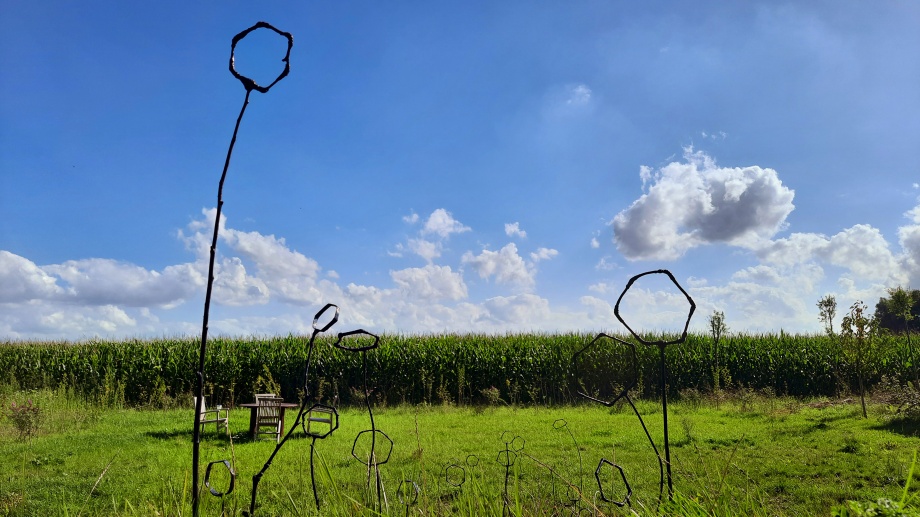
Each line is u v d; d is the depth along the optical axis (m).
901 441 10.09
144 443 10.88
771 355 20.88
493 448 9.92
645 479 7.18
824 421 12.78
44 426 12.87
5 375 19.64
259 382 19.22
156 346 20.81
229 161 1.56
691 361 20.30
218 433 11.84
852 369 18.98
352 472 7.39
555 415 15.27
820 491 7.06
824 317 14.90
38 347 21.38
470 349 21.05
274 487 6.71
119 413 16.08
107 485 7.43
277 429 11.41
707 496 2.53
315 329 1.69
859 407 14.77
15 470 8.70
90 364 19.86
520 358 20.64
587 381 20.09
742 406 15.52
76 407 16.30
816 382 20.39
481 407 17.70
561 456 9.12
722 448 9.73
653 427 12.32
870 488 7.25
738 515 2.61
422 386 20.23
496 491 3.00
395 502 2.52
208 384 18.80
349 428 12.67
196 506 1.58
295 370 19.78
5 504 6.57
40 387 19.52
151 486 7.12
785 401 17.33
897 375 19.14
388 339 21.36
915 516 1.65
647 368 19.86
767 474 7.96
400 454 9.21
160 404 18.34
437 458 8.84
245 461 8.83
